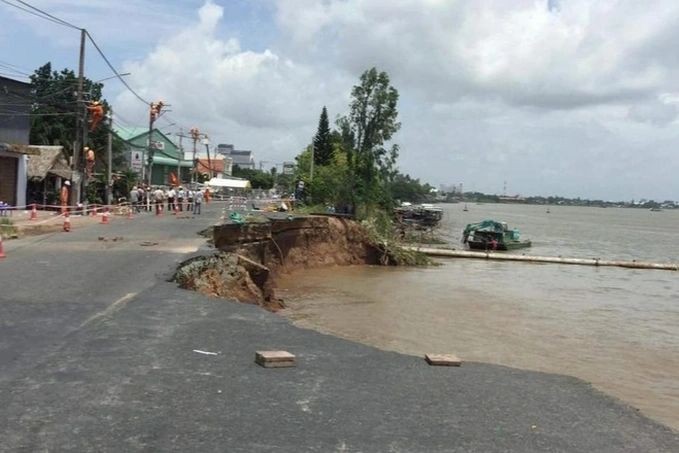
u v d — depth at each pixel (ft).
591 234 351.05
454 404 24.29
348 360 29.94
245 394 23.75
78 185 126.82
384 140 173.17
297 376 26.58
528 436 21.34
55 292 41.73
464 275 126.41
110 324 33.65
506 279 121.90
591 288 114.21
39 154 128.98
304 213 161.27
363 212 170.09
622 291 112.16
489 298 92.17
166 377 25.17
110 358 27.37
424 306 81.00
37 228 88.84
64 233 85.15
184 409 21.76
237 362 28.14
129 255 62.13
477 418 22.81
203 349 29.91
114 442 18.70
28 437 18.79
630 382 46.73
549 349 58.13
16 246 68.33
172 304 40.11
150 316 36.37
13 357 26.89
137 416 20.85
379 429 20.97
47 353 27.66
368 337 58.44
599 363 53.36
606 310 87.04
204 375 25.80
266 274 73.61
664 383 47.03
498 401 25.14
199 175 371.35
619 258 189.78
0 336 30.17
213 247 73.92
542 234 331.77
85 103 130.93
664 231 444.14
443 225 344.28
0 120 129.08
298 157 319.27
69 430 19.44
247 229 100.12
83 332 31.63
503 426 22.16
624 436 22.25
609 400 26.96
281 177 471.21
